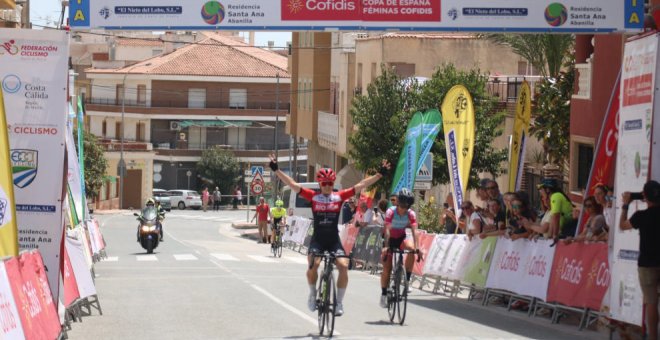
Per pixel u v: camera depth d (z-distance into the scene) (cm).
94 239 2955
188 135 9688
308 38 6309
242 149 9744
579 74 2634
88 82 9512
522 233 1783
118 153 9088
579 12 1842
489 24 1842
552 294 1617
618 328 1388
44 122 1368
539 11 1841
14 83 1366
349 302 1859
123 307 1734
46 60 1367
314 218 1380
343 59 5372
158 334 1387
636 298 1320
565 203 1692
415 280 2550
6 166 1178
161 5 1792
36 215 1368
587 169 2584
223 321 1531
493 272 1883
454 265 2117
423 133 2692
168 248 3928
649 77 1310
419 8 1831
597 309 1466
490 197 1991
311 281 1382
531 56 3152
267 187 8369
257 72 9762
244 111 9700
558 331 1491
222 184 9375
